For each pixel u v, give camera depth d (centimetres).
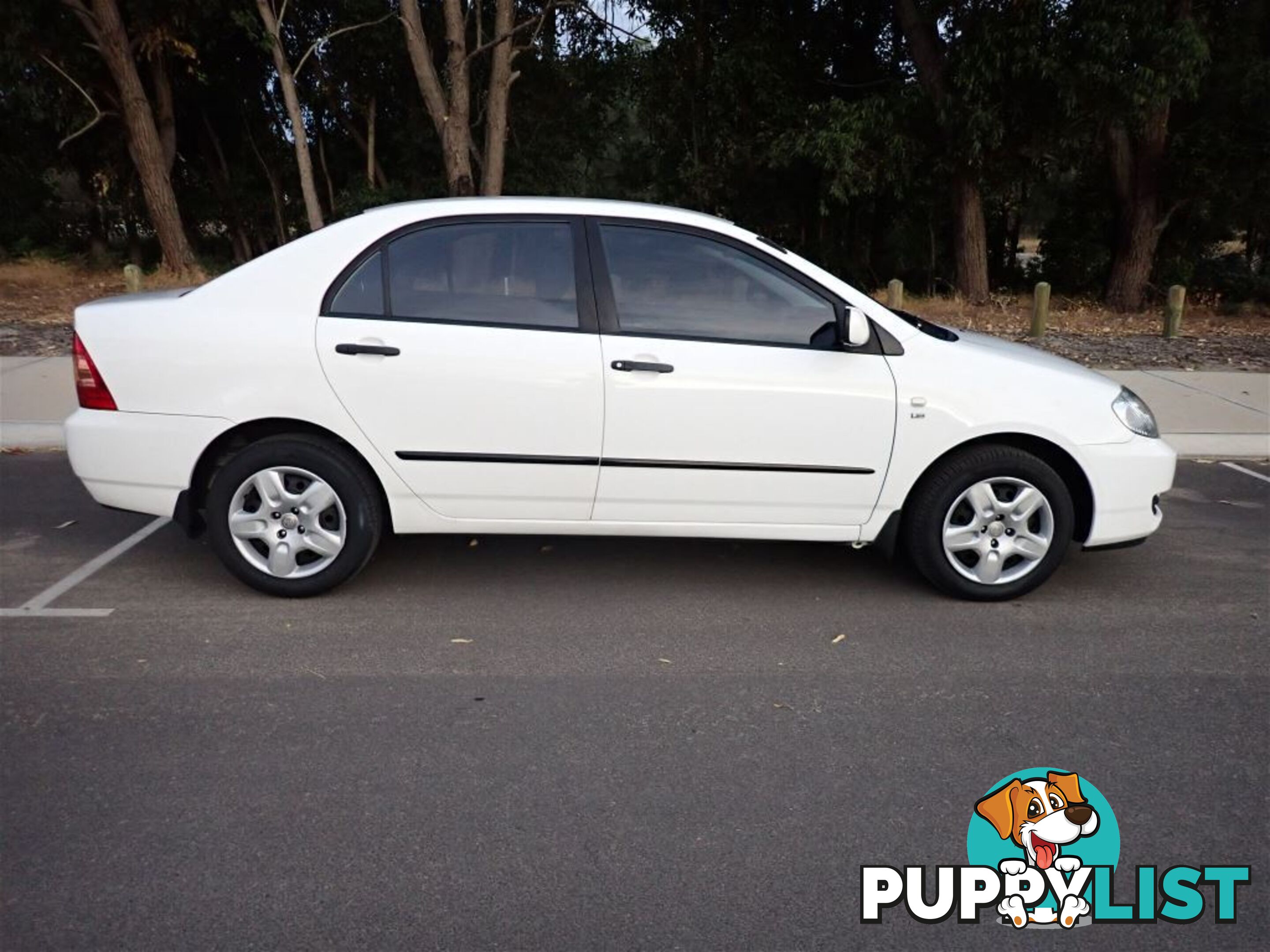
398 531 475
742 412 457
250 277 460
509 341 452
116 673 400
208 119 2431
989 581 484
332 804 315
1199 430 854
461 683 397
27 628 442
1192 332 1576
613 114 2703
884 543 483
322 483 460
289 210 2717
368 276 457
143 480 462
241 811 310
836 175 1856
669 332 458
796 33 2069
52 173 2616
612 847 297
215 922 263
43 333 1277
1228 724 374
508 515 471
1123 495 479
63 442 759
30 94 2002
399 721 367
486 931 262
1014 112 1739
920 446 464
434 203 466
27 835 296
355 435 455
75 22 1970
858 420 461
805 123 1911
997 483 476
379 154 2517
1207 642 449
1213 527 623
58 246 2561
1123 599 500
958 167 1855
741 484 466
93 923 262
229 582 500
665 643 438
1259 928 271
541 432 456
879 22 2105
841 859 294
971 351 474
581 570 527
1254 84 1750
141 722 362
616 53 2173
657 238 464
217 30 2091
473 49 2139
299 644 430
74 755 340
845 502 472
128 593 484
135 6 1917
